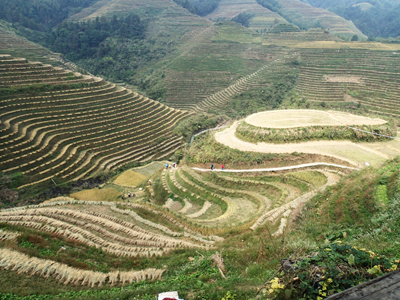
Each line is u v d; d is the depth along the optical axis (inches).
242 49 4266.7
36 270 502.3
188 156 1588.3
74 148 1898.4
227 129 1652.3
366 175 797.9
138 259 585.0
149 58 4591.5
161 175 1561.3
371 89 2893.7
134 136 2241.6
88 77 2588.6
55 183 1594.5
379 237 432.1
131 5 5940.0
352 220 591.2
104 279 493.7
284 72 3457.2
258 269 434.9
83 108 2237.9
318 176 1083.9
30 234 626.5
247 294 347.3
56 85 2272.4
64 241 652.1
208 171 1326.3
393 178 679.7
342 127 1389.0
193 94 3622.0
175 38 4916.3
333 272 263.4
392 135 1400.1
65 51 4672.7
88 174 1771.7
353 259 263.6
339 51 3567.9
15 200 1434.5
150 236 724.0
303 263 289.4
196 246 649.6
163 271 514.3
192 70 3944.4
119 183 1688.0
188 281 430.9
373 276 257.3
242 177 1222.9
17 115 1909.4
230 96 3329.2
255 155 1285.7
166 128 2474.2
